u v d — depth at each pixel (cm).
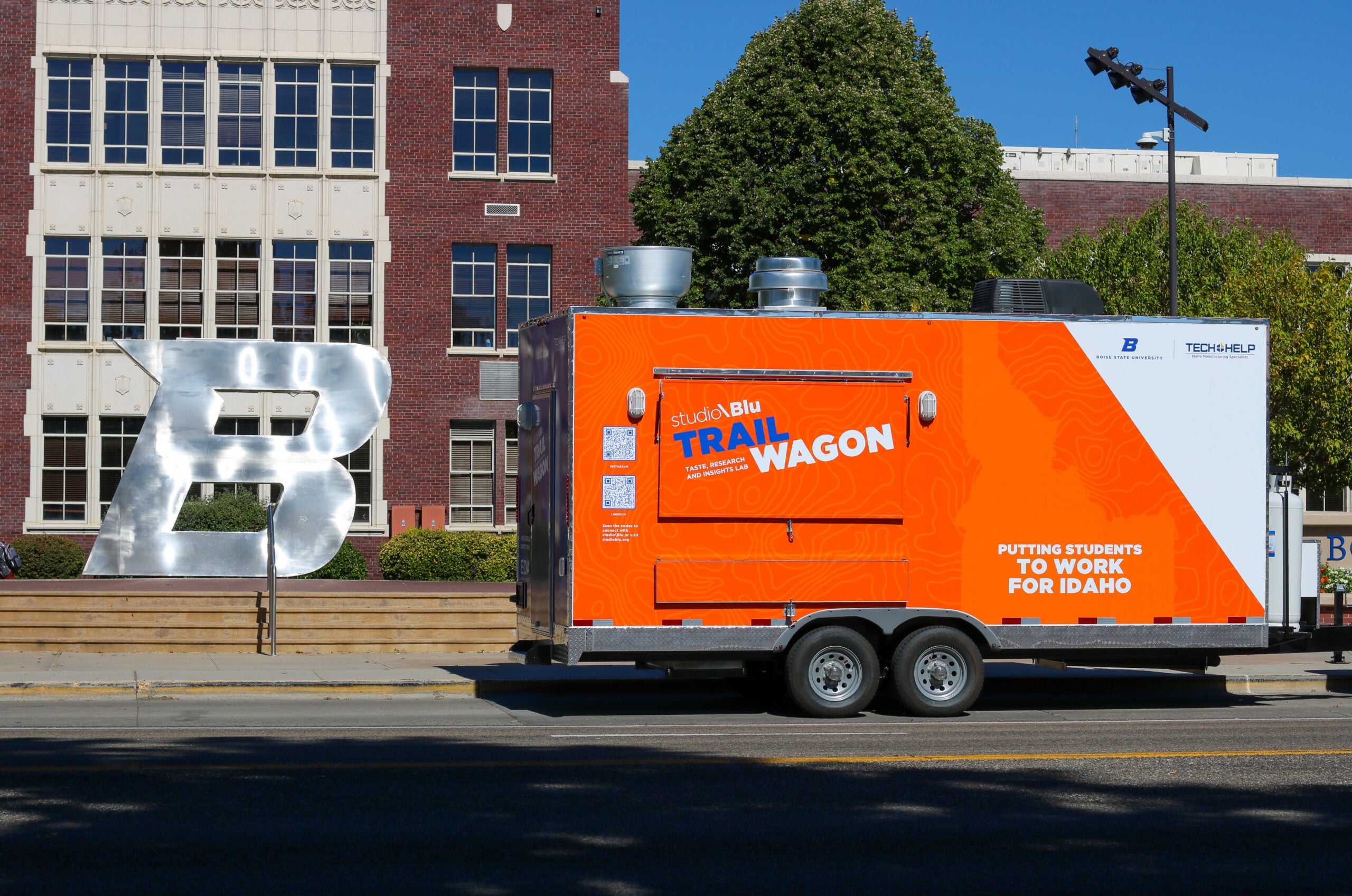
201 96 3588
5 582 2420
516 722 1346
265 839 808
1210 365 1443
